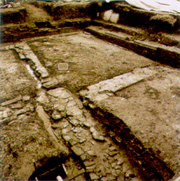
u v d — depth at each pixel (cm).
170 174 134
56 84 253
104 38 438
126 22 436
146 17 376
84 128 187
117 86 238
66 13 485
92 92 228
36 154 150
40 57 330
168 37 324
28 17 446
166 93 221
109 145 171
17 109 206
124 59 329
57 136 176
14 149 154
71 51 362
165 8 380
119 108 192
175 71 282
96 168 150
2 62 311
